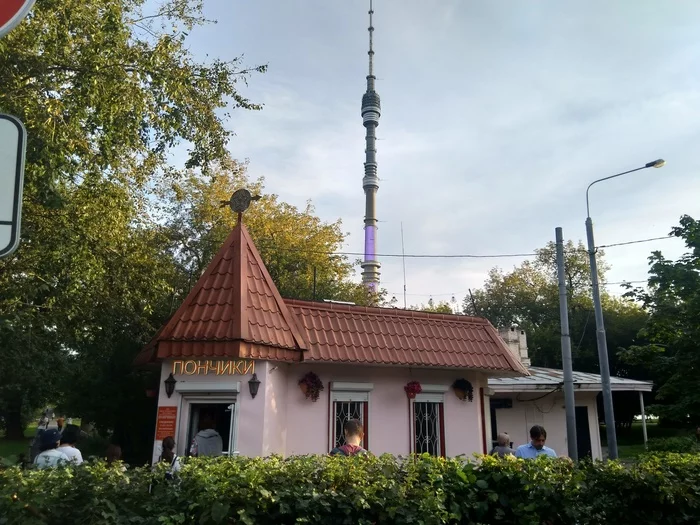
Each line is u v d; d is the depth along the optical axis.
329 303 10.53
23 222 9.60
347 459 4.82
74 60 9.06
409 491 4.57
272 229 26.92
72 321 11.90
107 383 15.20
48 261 9.39
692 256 12.70
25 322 10.02
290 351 9.23
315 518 4.14
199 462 4.76
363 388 10.40
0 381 12.59
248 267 9.52
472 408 11.49
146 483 4.24
